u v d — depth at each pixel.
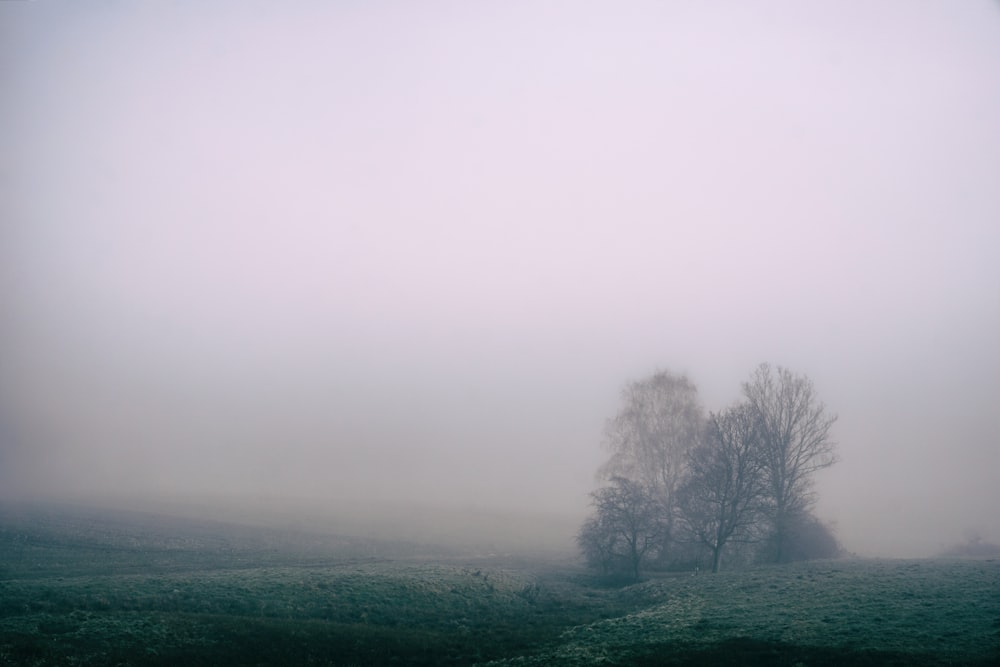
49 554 65.31
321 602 48.34
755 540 67.81
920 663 29.44
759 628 38.19
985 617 35.66
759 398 68.38
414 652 37.44
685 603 47.75
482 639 40.84
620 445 78.94
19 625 37.28
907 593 42.91
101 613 40.69
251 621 41.47
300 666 34.22
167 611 43.09
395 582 54.44
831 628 36.62
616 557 69.50
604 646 37.09
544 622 46.41
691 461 69.81
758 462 65.94
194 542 80.94
